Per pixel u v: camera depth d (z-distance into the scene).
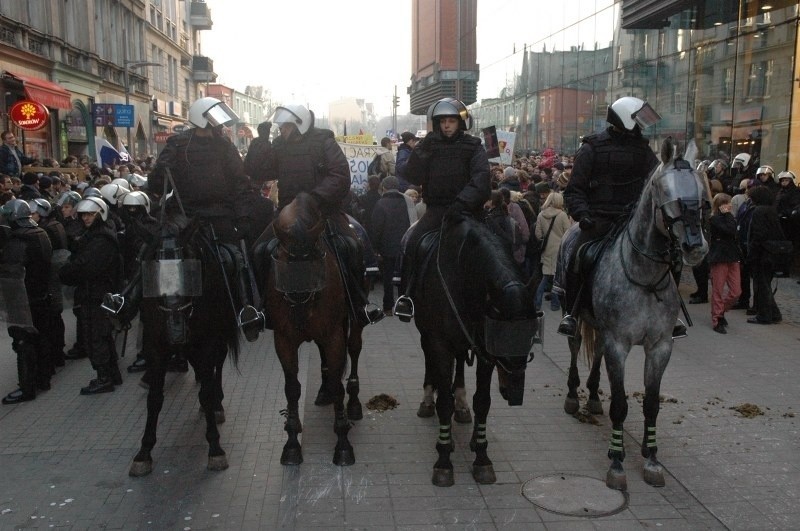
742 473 5.36
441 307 5.10
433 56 51.44
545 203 11.30
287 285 5.05
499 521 4.69
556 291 6.50
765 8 15.48
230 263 5.57
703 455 5.68
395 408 6.82
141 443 5.62
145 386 6.82
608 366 5.23
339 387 5.55
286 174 5.67
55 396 7.33
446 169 5.54
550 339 9.39
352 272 5.81
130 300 5.43
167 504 4.96
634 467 5.47
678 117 18.75
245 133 32.81
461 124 5.54
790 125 14.87
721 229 9.36
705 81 17.56
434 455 5.73
